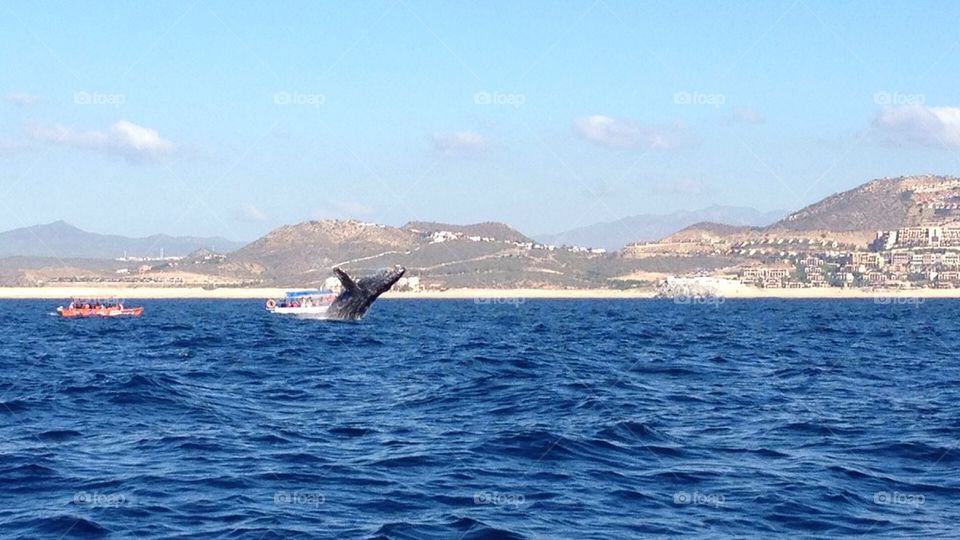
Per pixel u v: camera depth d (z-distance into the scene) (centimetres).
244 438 2861
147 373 4362
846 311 18438
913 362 5869
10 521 1953
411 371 4888
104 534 1869
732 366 5434
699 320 13575
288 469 2434
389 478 2350
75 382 4150
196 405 3519
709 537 1892
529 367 5084
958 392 4159
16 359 5825
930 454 2683
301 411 3447
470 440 2827
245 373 4816
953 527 1972
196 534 1873
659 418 3284
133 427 3050
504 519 1994
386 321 11888
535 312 17938
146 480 2300
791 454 2686
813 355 6431
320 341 7519
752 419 3300
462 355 5934
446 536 1877
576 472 2434
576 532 1911
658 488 2277
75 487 2233
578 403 3625
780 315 16038
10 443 2761
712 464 2548
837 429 3092
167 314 16562
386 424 3133
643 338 8519
